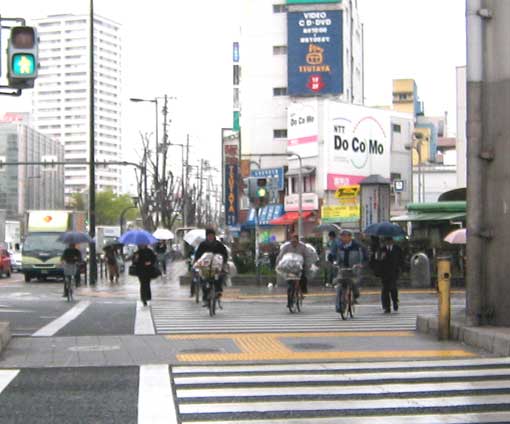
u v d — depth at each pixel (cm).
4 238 4997
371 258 1856
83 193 12712
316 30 7038
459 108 5547
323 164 5862
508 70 1205
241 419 716
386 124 6328
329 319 1675
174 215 6888
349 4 7525
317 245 3192
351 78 7612
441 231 3253
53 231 3975
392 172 6406
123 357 1083
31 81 1246
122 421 704
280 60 7262
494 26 1212
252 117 7300
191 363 1030
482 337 1142
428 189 7269
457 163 5581
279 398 805
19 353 1123
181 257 7300
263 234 6094
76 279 3288
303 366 1003
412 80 10519
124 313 1862
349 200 4681
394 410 752
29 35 1230
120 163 3662
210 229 1805
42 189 11769
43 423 698
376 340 1266
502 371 956
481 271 1224
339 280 1670
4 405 773
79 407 763
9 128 10844
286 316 1758
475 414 734
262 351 1141
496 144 1212
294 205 6081
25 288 3378
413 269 2830
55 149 12712
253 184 3039
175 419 714
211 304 1767
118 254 4278
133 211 11906
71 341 1259
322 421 709
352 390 846
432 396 815
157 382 892
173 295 2714
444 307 1261
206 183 10800
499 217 1212
